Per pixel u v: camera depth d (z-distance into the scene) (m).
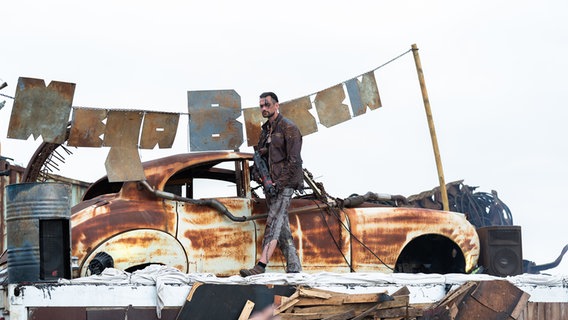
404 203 11.77
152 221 10.18
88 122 10.41
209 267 10.31
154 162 10.73
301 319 8.84
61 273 8.78
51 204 8.76
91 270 9.77
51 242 8.77
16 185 8.73
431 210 11.38
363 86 11.86
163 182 10.55
